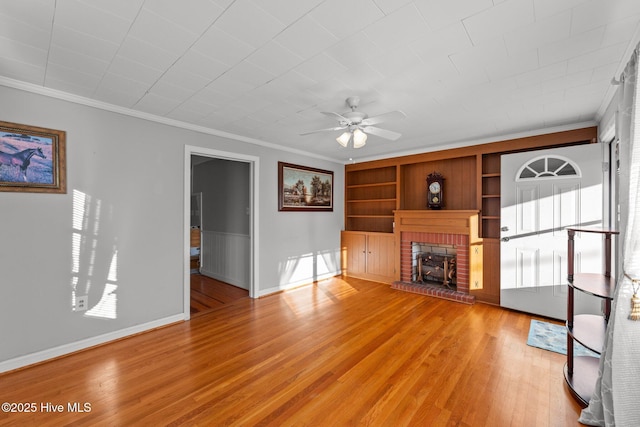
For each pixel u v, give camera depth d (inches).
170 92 101.7
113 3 57.9
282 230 184.4
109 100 109.0
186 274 136.5
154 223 126.5
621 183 67.9
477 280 160.7
